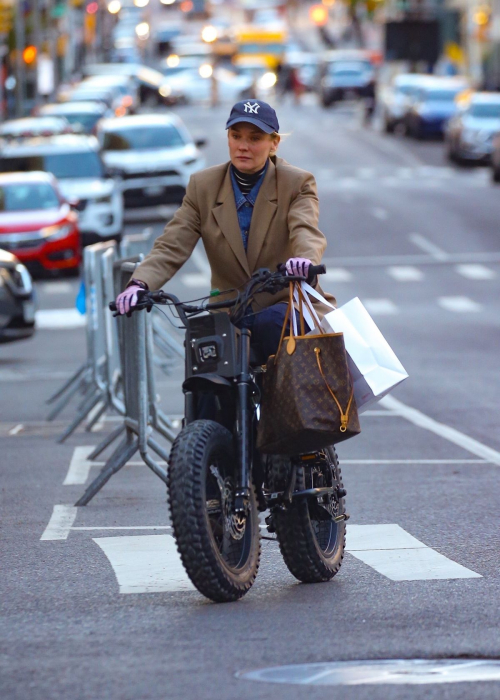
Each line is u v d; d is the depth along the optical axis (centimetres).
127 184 7594
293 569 1505
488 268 6347
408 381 3569
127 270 2170
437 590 1470
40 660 1200
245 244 1452
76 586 1526
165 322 4266
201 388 1389
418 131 12238
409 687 1105
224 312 1384
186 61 17738
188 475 1345
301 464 1473
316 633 1275
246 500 1395
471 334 4544
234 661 1184
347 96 15825
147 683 1123
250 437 1410
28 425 3052
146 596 1463
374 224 7669
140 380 2092
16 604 1438
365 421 2984
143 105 15838
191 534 1346
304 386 1366
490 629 1288
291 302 1394
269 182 1448
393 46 16162
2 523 1961
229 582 1381
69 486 2281
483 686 1109
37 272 6084
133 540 1802
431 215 7950
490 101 10656
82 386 3438
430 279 6050
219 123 13700
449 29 18075
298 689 1102
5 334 4166
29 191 6288
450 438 2730
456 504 2052
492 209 8119
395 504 2058
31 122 8575
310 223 1415
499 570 1583
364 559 1659
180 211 1471
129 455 2109
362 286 5869
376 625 1306
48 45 13862
